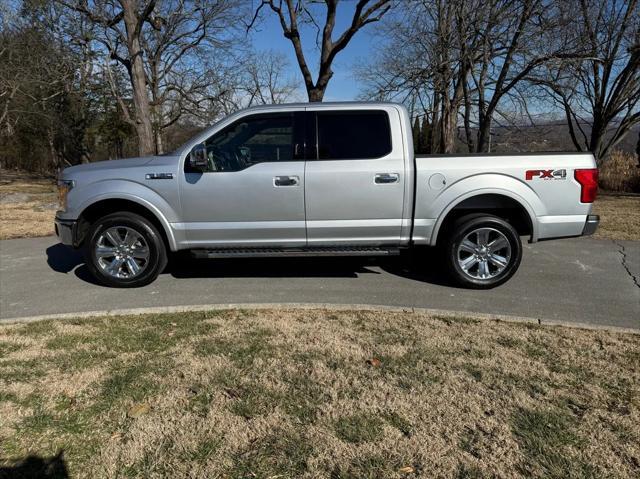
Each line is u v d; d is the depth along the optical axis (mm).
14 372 3164
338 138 4848
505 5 11156
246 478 2229
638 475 2264
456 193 4812
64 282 5336
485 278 5008
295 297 4777
